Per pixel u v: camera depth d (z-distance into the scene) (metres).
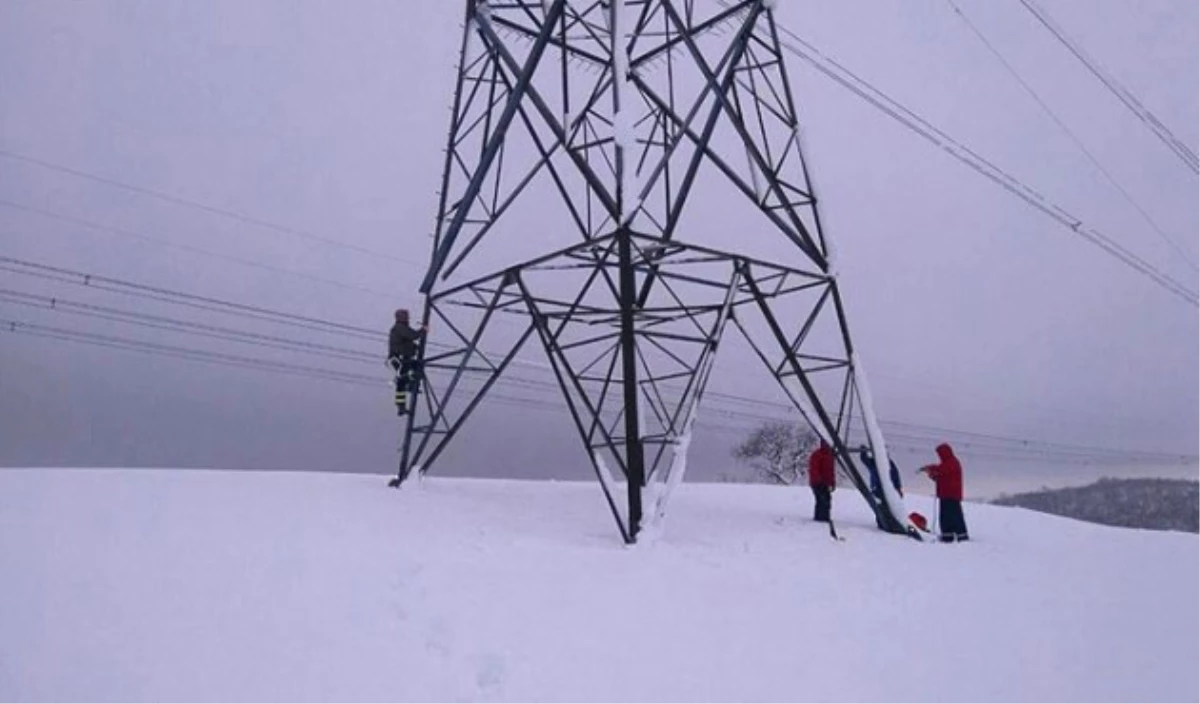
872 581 9.45
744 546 11.17
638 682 6.02
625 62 12.23
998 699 6.15
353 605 7.05
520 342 14.03
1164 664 7.18
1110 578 10.84
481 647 6.44
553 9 13.14
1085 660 7.14
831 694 6.03
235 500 11.54
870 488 14.65
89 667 5.61
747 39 14.34
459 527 11.19
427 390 15.40
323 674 5.81
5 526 8.54
